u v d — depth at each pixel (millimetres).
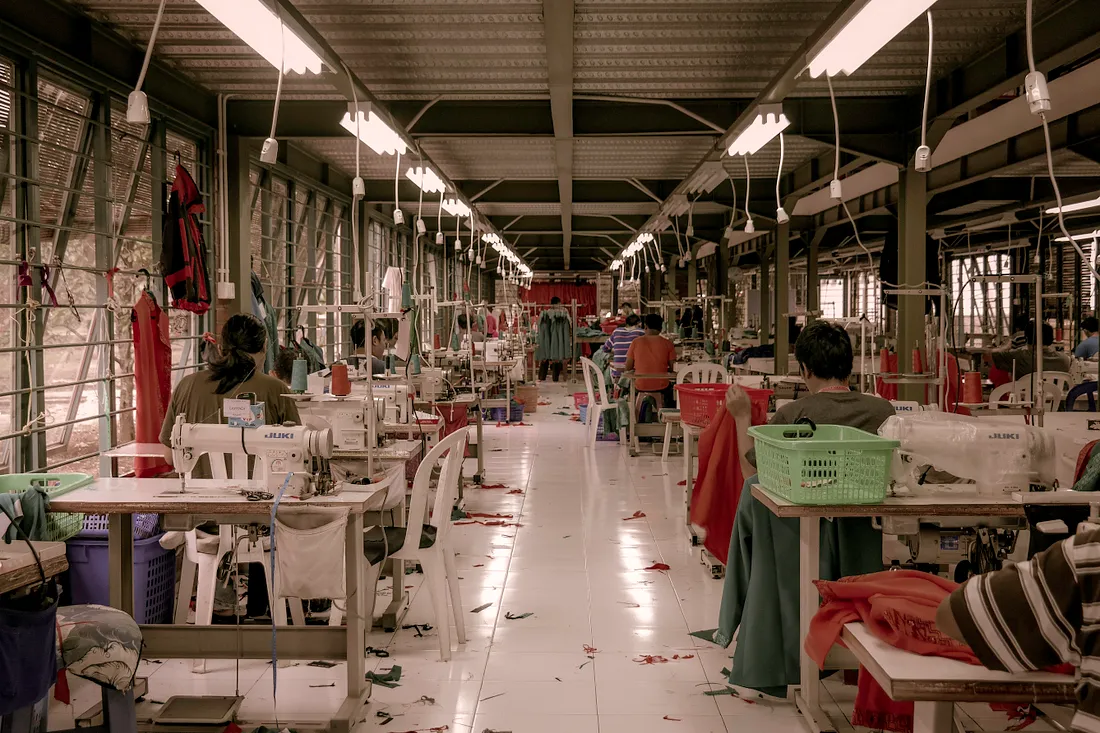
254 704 3303
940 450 2842
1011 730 2930
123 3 5070
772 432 3164
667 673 3570
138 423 4738
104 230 5441
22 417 4570
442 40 5867
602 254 26047
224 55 6125
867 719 2719
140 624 3455
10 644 2078
